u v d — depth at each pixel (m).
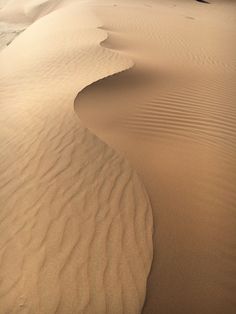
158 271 3.40
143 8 20.17
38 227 3.92
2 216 4.15
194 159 4.82
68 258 3.55
